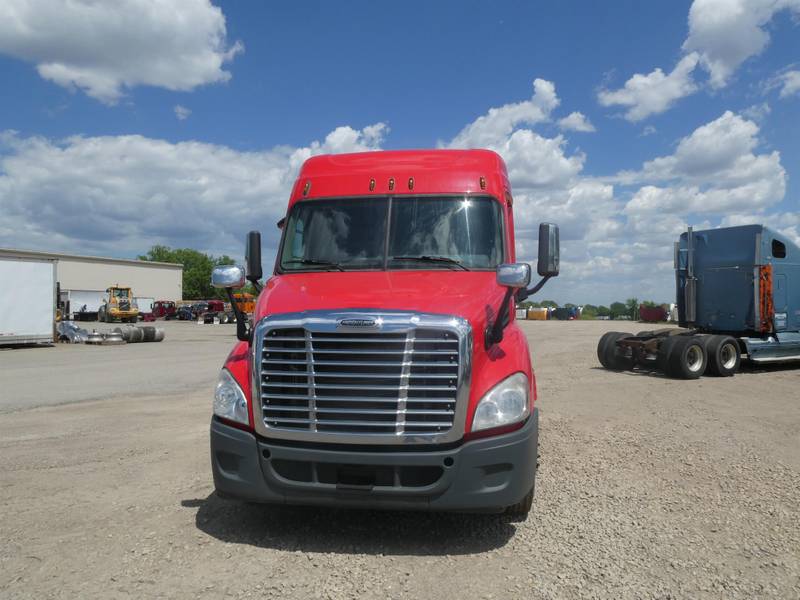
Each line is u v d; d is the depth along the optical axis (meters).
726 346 13.67
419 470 4.02
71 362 17.84
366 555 4.08
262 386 4.19
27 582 3.68
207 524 4.66
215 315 57.09
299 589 3.58
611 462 6.39
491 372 4.23
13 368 16.12
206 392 11.51
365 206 5.76
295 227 5.82
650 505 5.07
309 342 4.13
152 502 5.19
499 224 5.59
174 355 20.28
